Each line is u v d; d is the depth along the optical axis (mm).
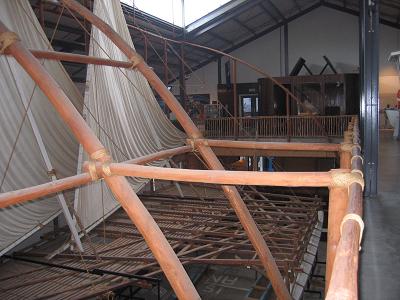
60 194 6129
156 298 8102
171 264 2615
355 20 22844
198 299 2580
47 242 7270
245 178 2037
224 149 12242
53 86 3084
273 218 8828
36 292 5258
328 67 23422
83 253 6398
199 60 24547
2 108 6008
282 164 16016
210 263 6445
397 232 4422
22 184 6453
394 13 20422
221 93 20344
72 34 14227
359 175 1847
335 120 13883
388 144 14586
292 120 14297
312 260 7867
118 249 6848
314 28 23562
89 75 7152
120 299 7375
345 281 852
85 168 2725
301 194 13438
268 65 24391
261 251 4258
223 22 18641
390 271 3371
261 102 17625
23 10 6492
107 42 7988
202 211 9375
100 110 7555
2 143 6016
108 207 7578
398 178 7969
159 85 4816
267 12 20969
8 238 5855
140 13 15227
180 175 2254
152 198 10664
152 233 2639
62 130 7320
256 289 8492
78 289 5312
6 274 5902
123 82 8492
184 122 4500
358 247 1036
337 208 1885
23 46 3312
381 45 22578
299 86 17203
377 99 6949
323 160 15406
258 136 14414
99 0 7891
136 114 9055
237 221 8641
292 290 6336
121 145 8383
